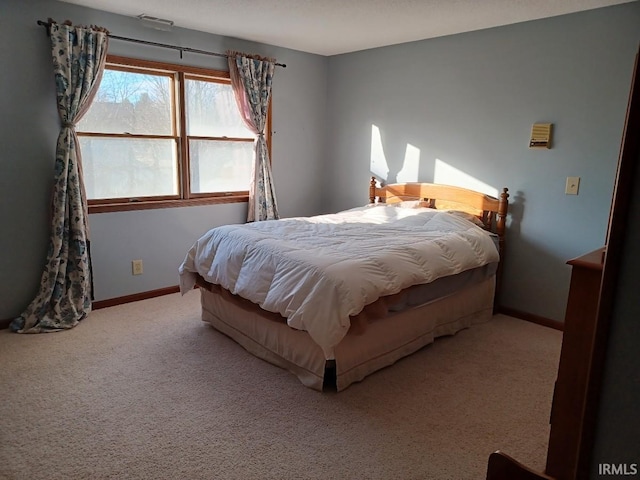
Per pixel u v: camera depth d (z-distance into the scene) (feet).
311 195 17.56
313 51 16.15
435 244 10.43
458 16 11.44
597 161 10.94
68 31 10.96
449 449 6.97
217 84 14.46
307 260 8.67
